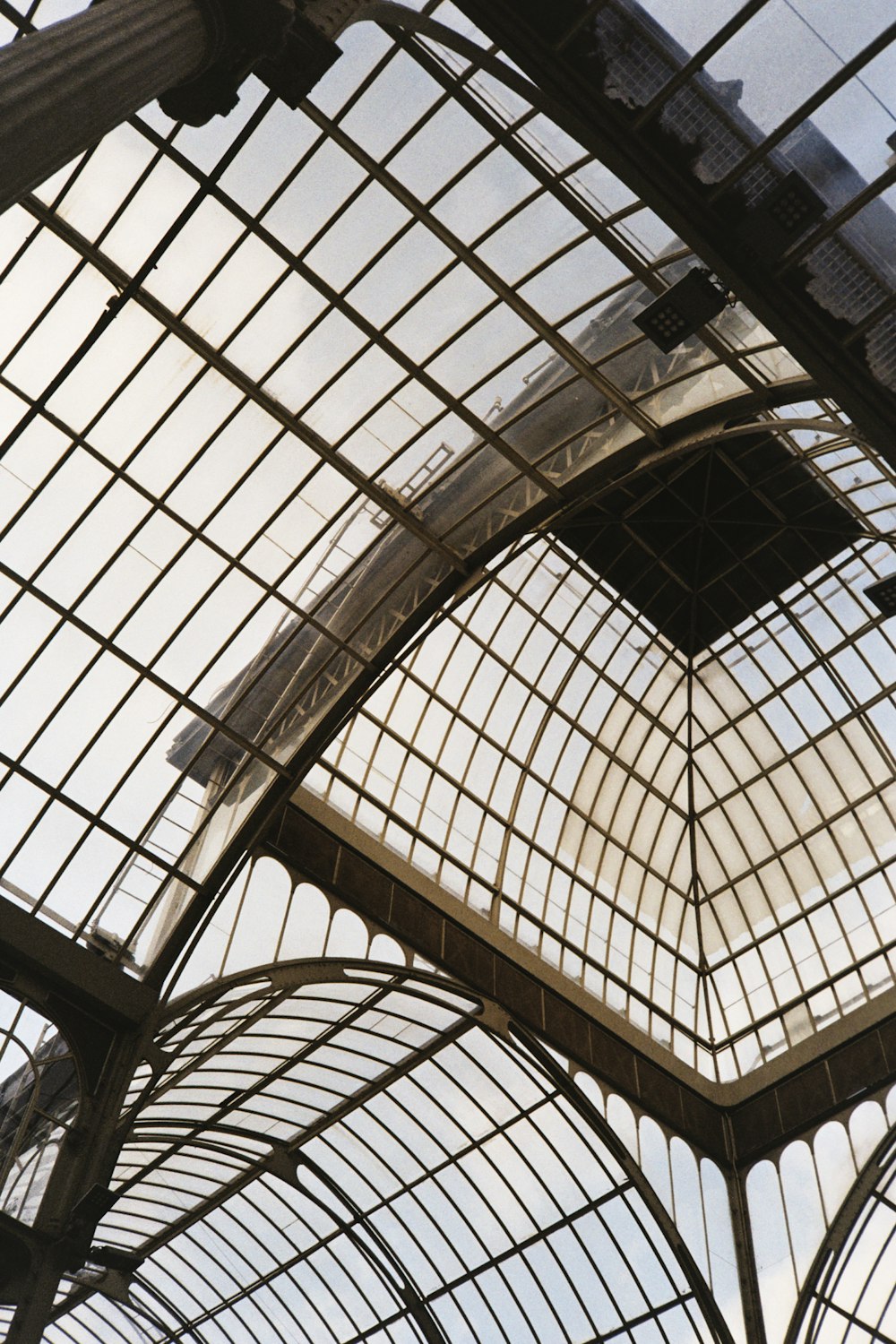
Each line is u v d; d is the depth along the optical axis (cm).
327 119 2144
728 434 2394
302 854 3173
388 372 2514
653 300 2323
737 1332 3625
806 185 1764
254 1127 4009
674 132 1780
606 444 2533
